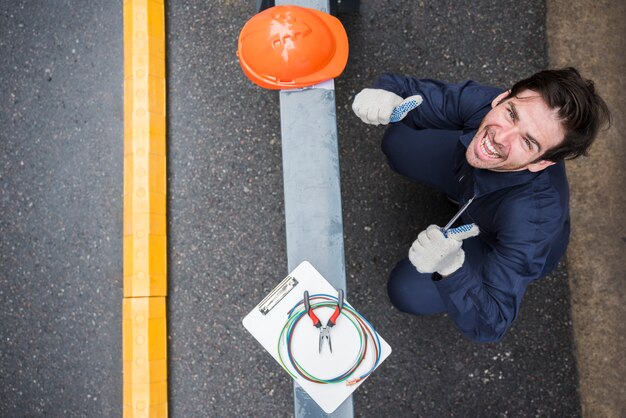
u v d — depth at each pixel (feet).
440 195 8.70
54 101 9.29
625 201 8.64
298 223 5.88
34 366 9.03
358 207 8.73
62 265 9.07
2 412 9.04
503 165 5.31
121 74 9.18
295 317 5.58
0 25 9.46
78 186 9.13
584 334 8.54
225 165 8.89
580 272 8.60
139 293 8.53
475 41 8.94
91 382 8.89
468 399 8.52
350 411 5.66
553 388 8.50
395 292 7.59
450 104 6.28
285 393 8.58
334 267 5.82
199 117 8.97
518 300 5.63
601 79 8.87
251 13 9.09
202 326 8.71
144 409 8.40
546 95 4.77
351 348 5.58
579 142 4.93
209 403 8.63
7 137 9.34
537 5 8.98
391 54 8.93
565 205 5.70
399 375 8.55
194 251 8.80
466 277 5.45
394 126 7.25
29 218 9.20
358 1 8.55
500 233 5.74
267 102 8.93
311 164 5.94
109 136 9.12
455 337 8.57
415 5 8.98
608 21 8.93
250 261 8.76
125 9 9.01
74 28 9.34
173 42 9.07
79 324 8.98
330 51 6.06
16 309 9.13
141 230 8.60
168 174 8.93
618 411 8.40
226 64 9.02
